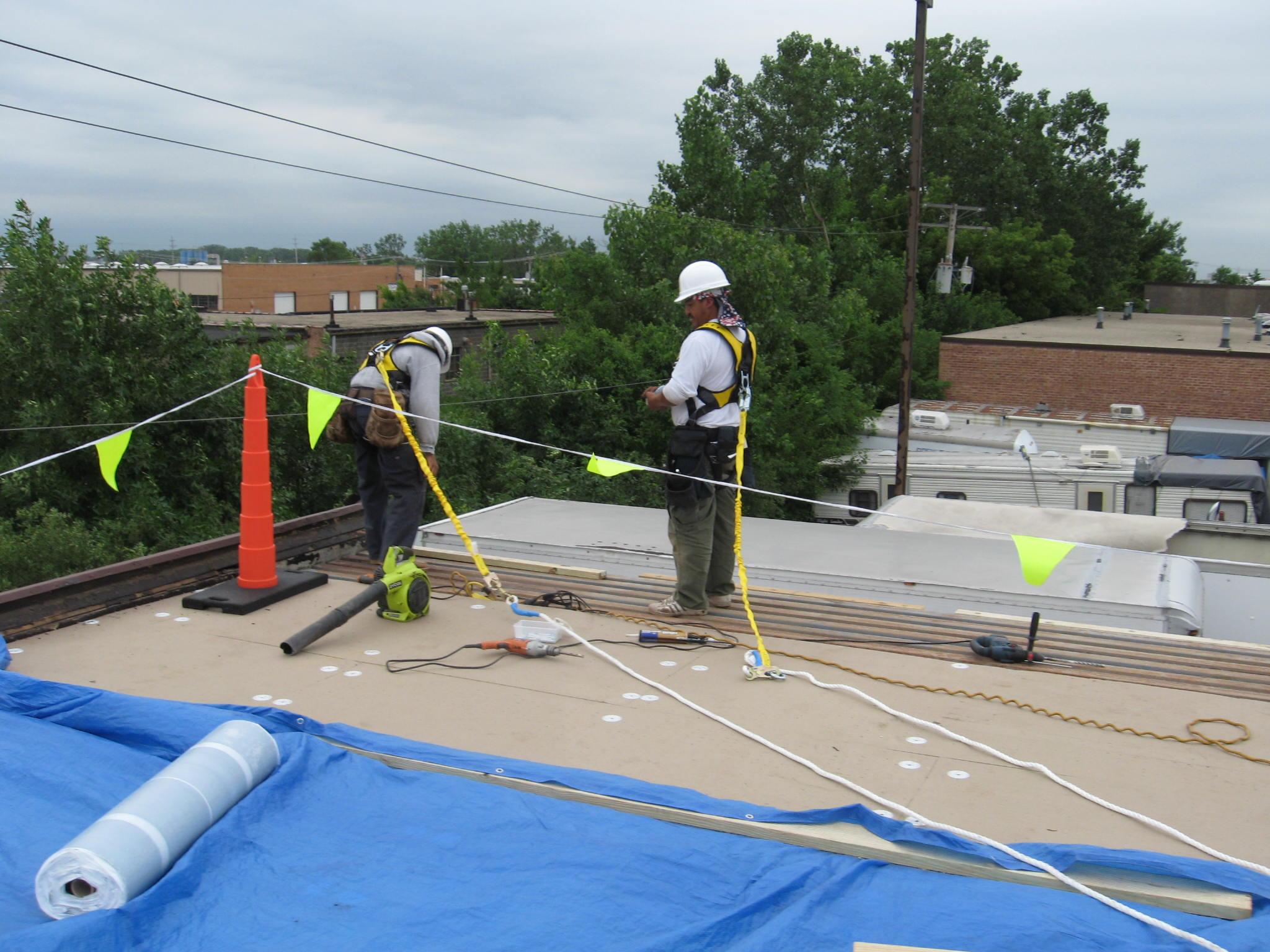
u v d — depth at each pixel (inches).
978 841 104.3
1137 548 383.6
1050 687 162.1
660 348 956.6
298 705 150.6
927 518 411.8
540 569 236.1
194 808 102.1
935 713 150.6
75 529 553.6
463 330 1241.4
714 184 1283.2
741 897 97.3
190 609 196.5
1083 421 915.4
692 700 154.6
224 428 684.7
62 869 91.7
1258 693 161.2
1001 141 1882.4
